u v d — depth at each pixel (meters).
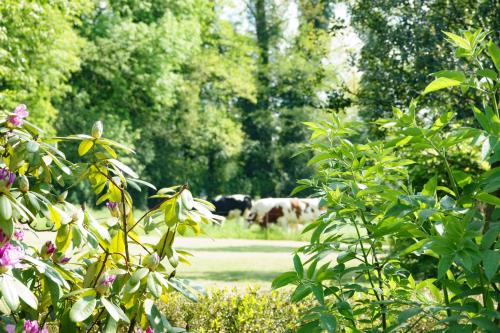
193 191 49.81
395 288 3.29
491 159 2.52
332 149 3.42
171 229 3.22
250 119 54.59
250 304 5.73
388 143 2.91
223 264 14.24
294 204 33.91
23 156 2.91
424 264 7.12
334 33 12.65
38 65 26.23
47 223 3.23
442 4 10.56
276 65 52.38
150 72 41.50
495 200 2.60
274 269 13.26
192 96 47.16
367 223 3.25
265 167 53.19
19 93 22.11
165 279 3.02
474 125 9.62
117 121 40.84
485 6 9.95
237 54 53.72
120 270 3.01
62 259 3.23
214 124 48.72
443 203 2.67
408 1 10.91
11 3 17.92
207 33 51.50
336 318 3.06
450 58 10.30
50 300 3.14
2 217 2.58
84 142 3.14
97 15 42.25
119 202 3.34
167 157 47.03
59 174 3.18
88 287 3.12
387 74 11.16
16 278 2.71
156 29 42.03
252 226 34.69
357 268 3.09
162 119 46.16
